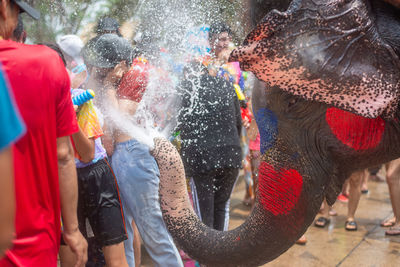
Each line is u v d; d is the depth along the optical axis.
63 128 1.61
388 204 5.03
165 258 2.49
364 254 3.62
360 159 1.54
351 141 1.49
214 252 1.67
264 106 1.60
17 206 1.42
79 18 3.03
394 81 1.34
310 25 1.31
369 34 1.32
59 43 2.43
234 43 2.67
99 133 2.14
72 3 3.01
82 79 2.42
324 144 1.52
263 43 1.34
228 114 2.89
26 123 1.42
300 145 1.53
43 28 2.99
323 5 1.31
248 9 1.60
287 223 1.54
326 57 1.32
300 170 1.53
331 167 1.54
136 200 2.41
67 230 1.74
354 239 3.94
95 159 2.28
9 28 1.45
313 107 1.50
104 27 2.85
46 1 2.99
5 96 0.83
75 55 2.41
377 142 1.48
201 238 1.72
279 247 1.57
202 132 2.84
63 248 2.31
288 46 1.32
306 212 1.54
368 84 1.33
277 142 1.56
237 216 4.32
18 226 1.42
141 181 2.38
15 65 1.41
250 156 3.75
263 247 1.58
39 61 1.46
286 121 1.54
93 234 2.36
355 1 1.32
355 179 4.08
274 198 1.55
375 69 1.34
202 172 2.85
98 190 2.27
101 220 2.28
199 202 2.93
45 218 1.50
